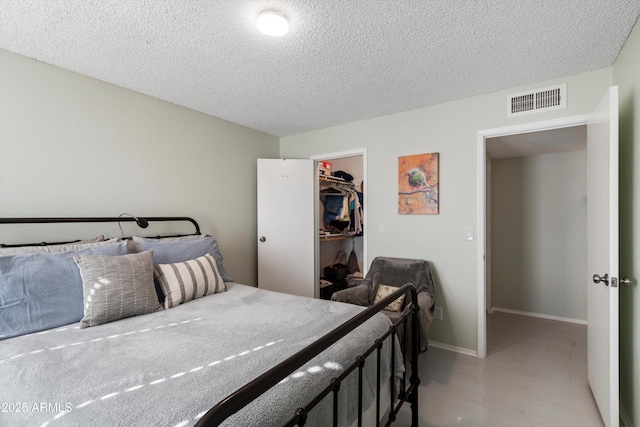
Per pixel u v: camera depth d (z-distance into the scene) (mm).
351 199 4809
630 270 1683
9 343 1330
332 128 3486
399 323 1539
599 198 1815
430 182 2830
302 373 1059
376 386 1414
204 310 1796
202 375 1043
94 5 1459
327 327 1503
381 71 2164
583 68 2129
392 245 3061
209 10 1506
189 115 2891
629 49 1715
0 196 1827
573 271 3611
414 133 2938
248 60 2004
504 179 4031
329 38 1750
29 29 1646
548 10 1500
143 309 1722
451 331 2746
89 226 2199
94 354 1216
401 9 1496
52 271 1590
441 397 2025
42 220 1913
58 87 2062
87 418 824
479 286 2619
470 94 2594
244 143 3477
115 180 2352
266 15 1492
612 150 1571
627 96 1750
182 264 2080
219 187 3182
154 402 886
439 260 2809
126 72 2160
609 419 1614
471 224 2654
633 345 1629
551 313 3725
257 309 1806
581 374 2312
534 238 3844
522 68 2127
